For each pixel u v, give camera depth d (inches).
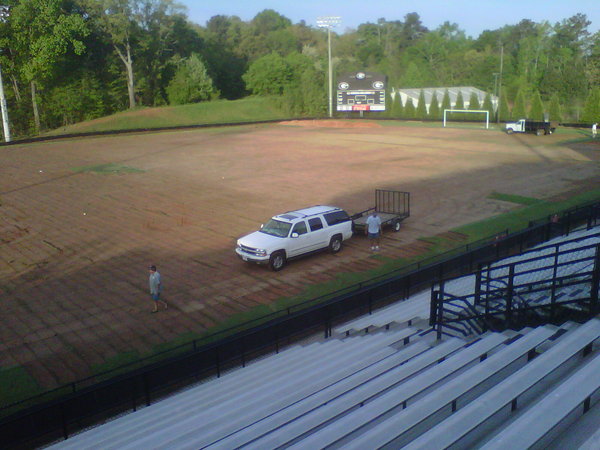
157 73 3981.3
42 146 2244.1
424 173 1542.8
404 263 810.2
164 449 281.6
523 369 224.7
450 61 6008.9
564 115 4328.3
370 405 242.4
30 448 387.9
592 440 170.9
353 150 2054.6
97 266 837.8
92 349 568.1
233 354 502.9
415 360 313.0
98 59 3762.3
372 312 599.5
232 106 3777.1
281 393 339.0
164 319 637.3
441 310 387.5
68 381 505.0
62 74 3457.2
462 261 711.1
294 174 1563.7
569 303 314.3
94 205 1235.2
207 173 1599.4
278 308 661.3
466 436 201.2
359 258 842.2
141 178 1536.7
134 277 783.1
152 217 1123.3
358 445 201.5
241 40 5477.4
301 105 3850.9
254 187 1393.9
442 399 225.5
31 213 1178.0
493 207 1131.3
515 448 170.7
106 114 3681.1
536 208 1105.4
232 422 295.1
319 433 225.0
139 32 3649.1
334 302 566.9
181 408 376.2
